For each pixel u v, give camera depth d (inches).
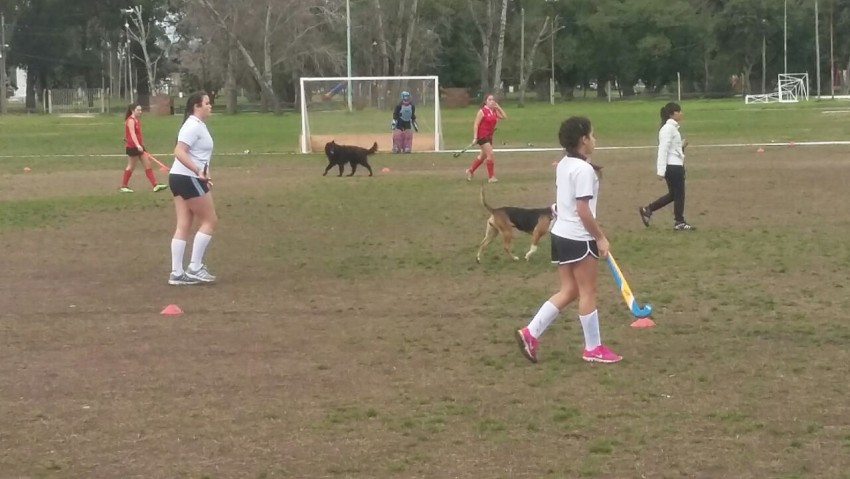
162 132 1932.8
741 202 722.8
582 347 343.6
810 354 326.3
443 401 284.0
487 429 258.7
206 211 466.6
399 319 389.7
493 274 480.4
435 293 438.3
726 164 1024.9
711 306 398.6
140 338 364.2
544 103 3777.1
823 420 260.7
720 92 4269.2
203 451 245.4
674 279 453.4
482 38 3592.5
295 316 398.0
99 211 734.5
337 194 824.3
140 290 454.9
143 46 3902.6
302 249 560.4
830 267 472.1
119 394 294.8
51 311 411.5
